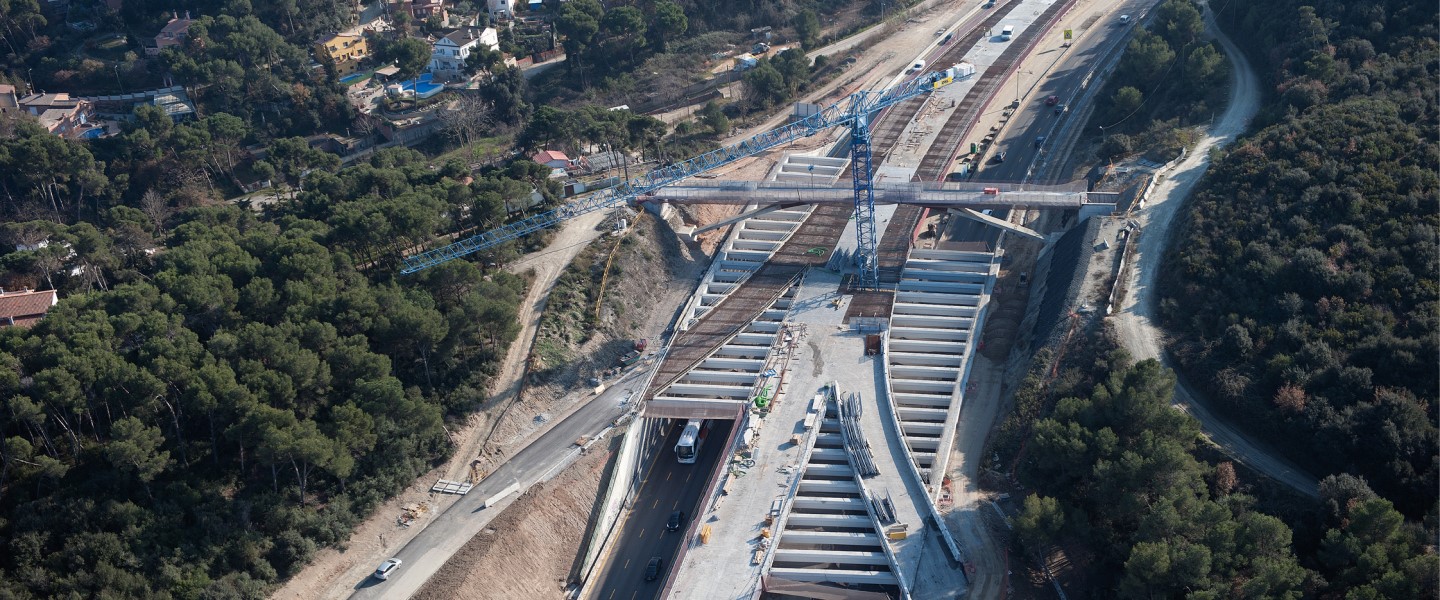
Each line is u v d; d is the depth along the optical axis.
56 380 145.50
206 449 158.50
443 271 186.50
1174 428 147.25
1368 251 167.62
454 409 175.12
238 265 188.62
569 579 155.88
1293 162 189.88
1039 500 146.62
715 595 140.50
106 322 165.38
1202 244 181.88
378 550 153.50
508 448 171.75
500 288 187.25
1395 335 155.75
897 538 147.25
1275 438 151.50
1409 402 143.00
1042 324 184.50
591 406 180.62
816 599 141.25
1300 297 166.00
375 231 195.62
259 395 154.50
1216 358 163.00
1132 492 140.25
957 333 191.00
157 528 143.00
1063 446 147.88
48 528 139.75
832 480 162.75
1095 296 181.75
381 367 165.88
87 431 156.88
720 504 155.88
